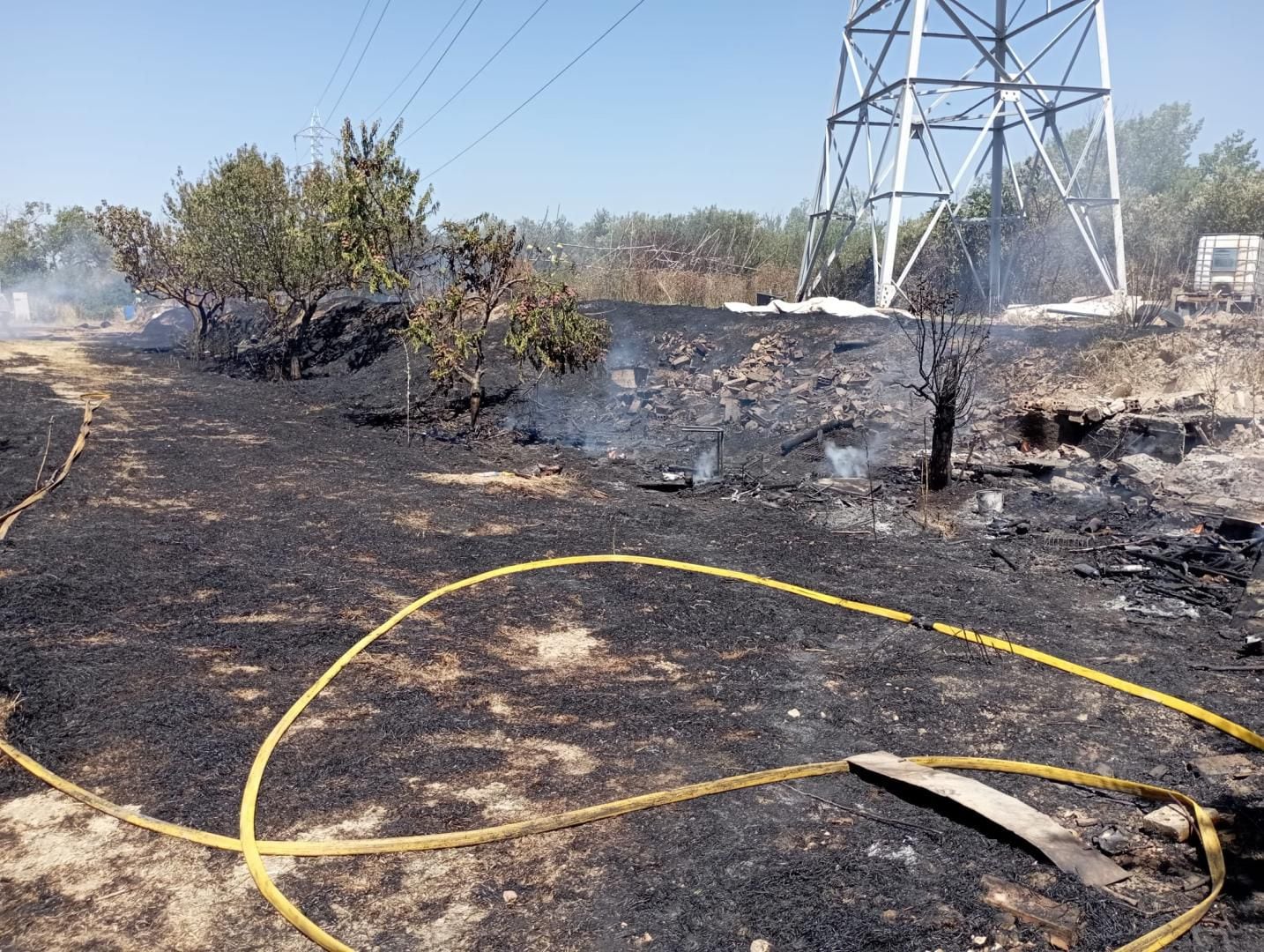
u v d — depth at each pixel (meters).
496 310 22.84
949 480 11.34
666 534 9.88
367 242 16.05
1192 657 6.49
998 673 6.31
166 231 26.34
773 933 3.72
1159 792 4.67
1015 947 3.62
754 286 26.91
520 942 3.69
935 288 19.06
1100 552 8.82
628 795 4.79
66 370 24.03
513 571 8.39
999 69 20.08
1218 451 10.77
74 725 5.38
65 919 3.80
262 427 16.48
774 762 5.16
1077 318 16.91
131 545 8.79
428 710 5.75
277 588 7.80
